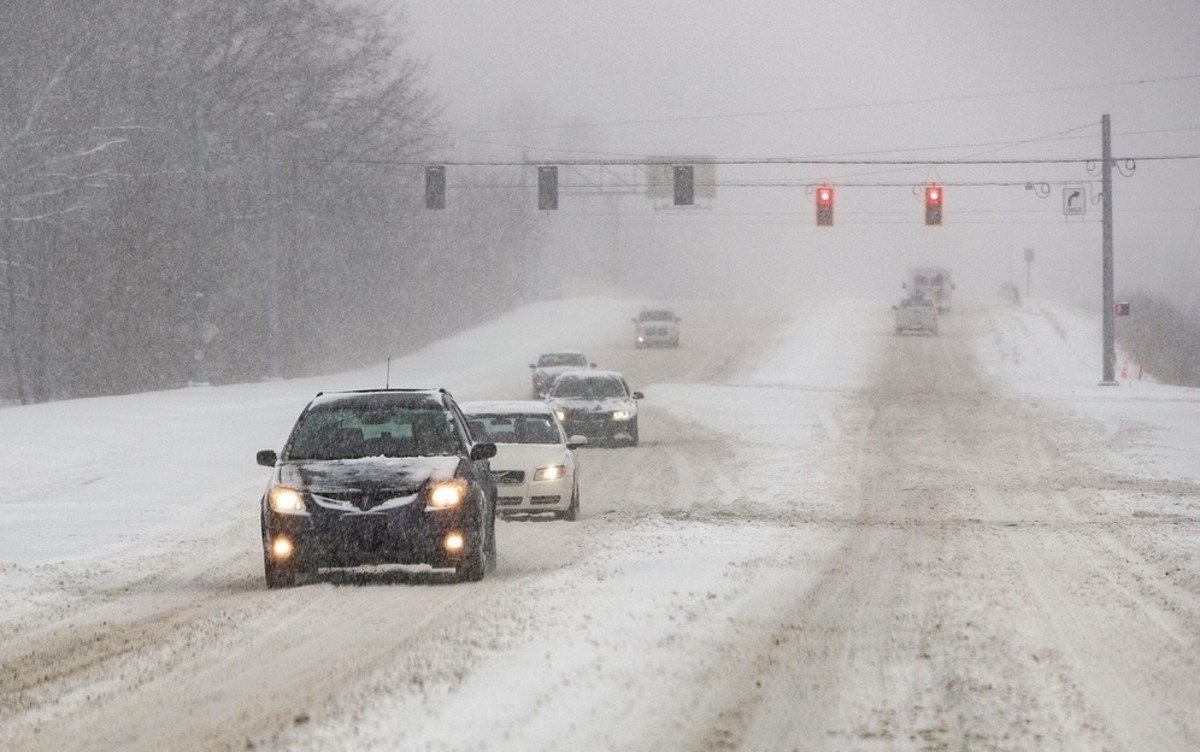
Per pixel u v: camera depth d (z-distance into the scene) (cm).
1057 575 4903
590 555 5528
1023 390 19900
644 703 2800
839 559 5375
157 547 6097
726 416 15625
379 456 4838
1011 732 2552
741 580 4703
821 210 18138
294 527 4597
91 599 4522
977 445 12306
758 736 2534
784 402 17600
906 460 10938
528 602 4159
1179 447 11906
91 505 7800
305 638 3647
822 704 2803
